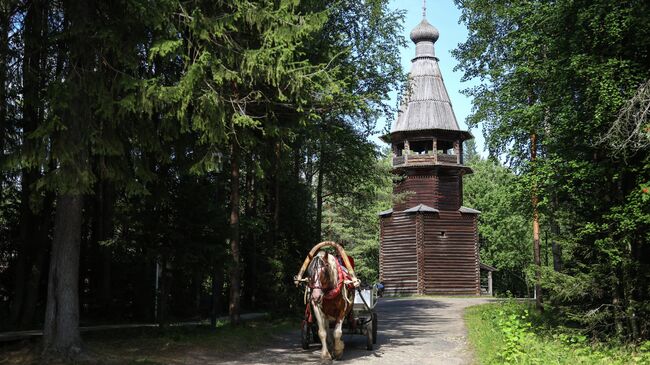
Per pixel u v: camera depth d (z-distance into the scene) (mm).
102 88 10492
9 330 16812
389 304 33031
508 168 18438
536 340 13086
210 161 12531
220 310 24875
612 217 12195
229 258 15227
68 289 11234
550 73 13992
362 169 27516
